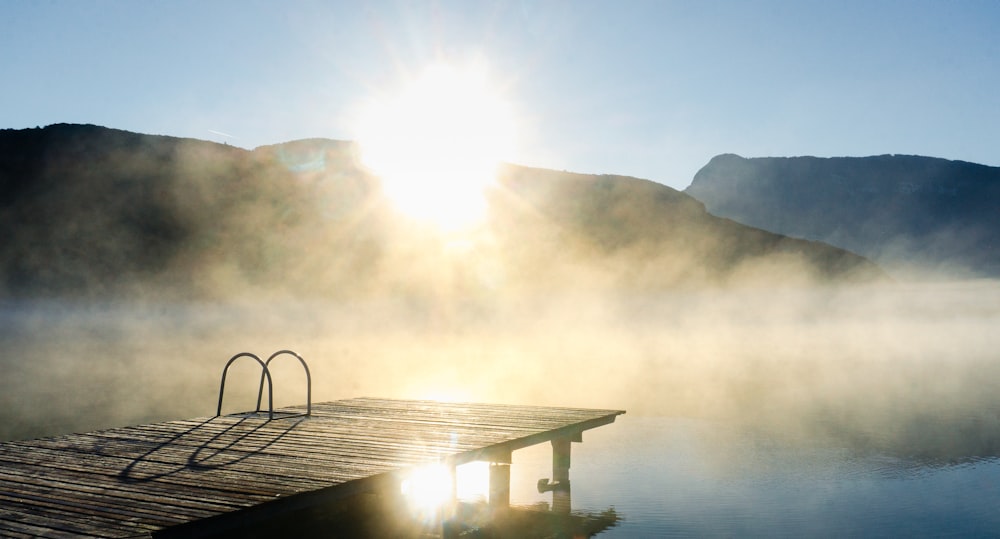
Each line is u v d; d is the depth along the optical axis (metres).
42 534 5.31
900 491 10.98
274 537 7.12
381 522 8.21
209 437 8.93
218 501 6.07
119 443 8.53
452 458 7.88
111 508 5.90
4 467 7.30
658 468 12.48
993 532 9.17
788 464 12.70
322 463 7.47
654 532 9.22
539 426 9.97
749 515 9.72
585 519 9.61
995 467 12.51
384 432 9.34
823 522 9.58
